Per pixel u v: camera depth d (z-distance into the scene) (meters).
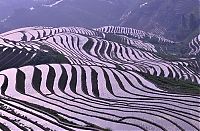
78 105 58.88
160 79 81.31
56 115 52.12
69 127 46.84
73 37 149.75
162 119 52.47
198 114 55.03
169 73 105.00
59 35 151.50
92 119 52.16
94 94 66.88
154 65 116.06
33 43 132.00
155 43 199.50
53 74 79.75
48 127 45.84
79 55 124.00
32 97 62.78
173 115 54.22
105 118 52.72
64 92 67.31
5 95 63.19
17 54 104.56
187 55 156.75
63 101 60.84
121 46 145.88
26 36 154.62
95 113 55.06
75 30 189.00
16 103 56.88
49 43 135.75
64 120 50.09
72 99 62.47
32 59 100.81
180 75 103.75
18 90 67.06
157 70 108.50
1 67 95.88
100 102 61.28
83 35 158.38
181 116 53.97
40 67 85.81
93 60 117.25
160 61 124.62
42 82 73.56
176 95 65.75
